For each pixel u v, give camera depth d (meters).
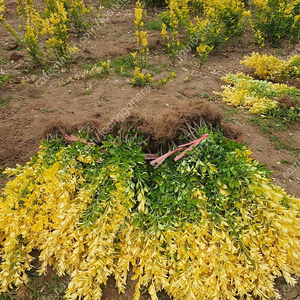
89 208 2.55
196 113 2.96
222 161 2.58
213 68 6.44
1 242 2.59
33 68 5.95
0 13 8.30
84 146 2.90
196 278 2.19
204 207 2.45
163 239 2.36
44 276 2.53
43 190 2.70
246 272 2.30
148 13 9.42
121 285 2.34
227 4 7.27
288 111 4.77
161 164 2.84
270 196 2.44
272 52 7.22
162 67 6.45
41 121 4.49
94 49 6.84
